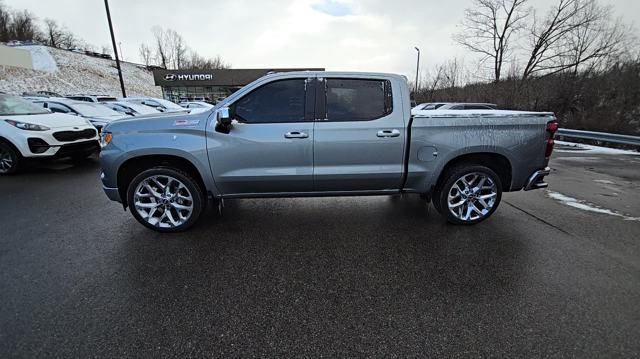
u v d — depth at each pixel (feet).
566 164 26.84
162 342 6.50
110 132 11.17
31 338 6.52
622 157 30.63
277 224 12.75
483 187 12.48
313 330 6.88
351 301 7.87
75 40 242.17
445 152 11.80
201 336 6.68
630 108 50.39
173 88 134.72
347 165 11.62
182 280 8.73
